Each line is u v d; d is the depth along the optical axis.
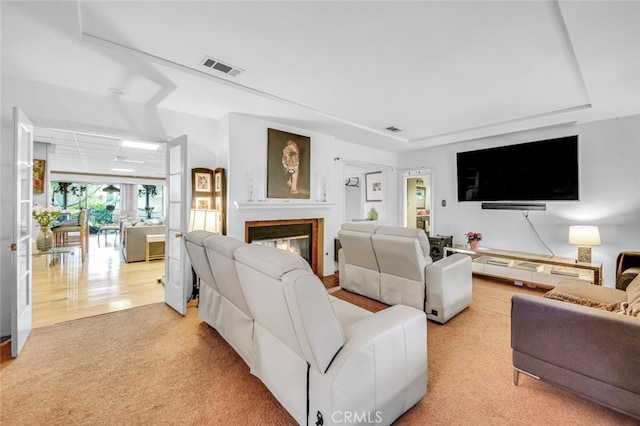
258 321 1.72
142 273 4.52
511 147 4.32
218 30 1.79
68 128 2.66
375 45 1.95
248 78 2.47
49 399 1.64
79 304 3.17
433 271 2.67
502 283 4.05
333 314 1.24
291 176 4.00
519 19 1.67
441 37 1.86
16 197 2.06
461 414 1.53
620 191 3.47
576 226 3.52
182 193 2.89
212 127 3.62
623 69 2.19
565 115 3.37
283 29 1.78
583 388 1.51
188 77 2.44
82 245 5.52
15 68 2.29
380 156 5.61
